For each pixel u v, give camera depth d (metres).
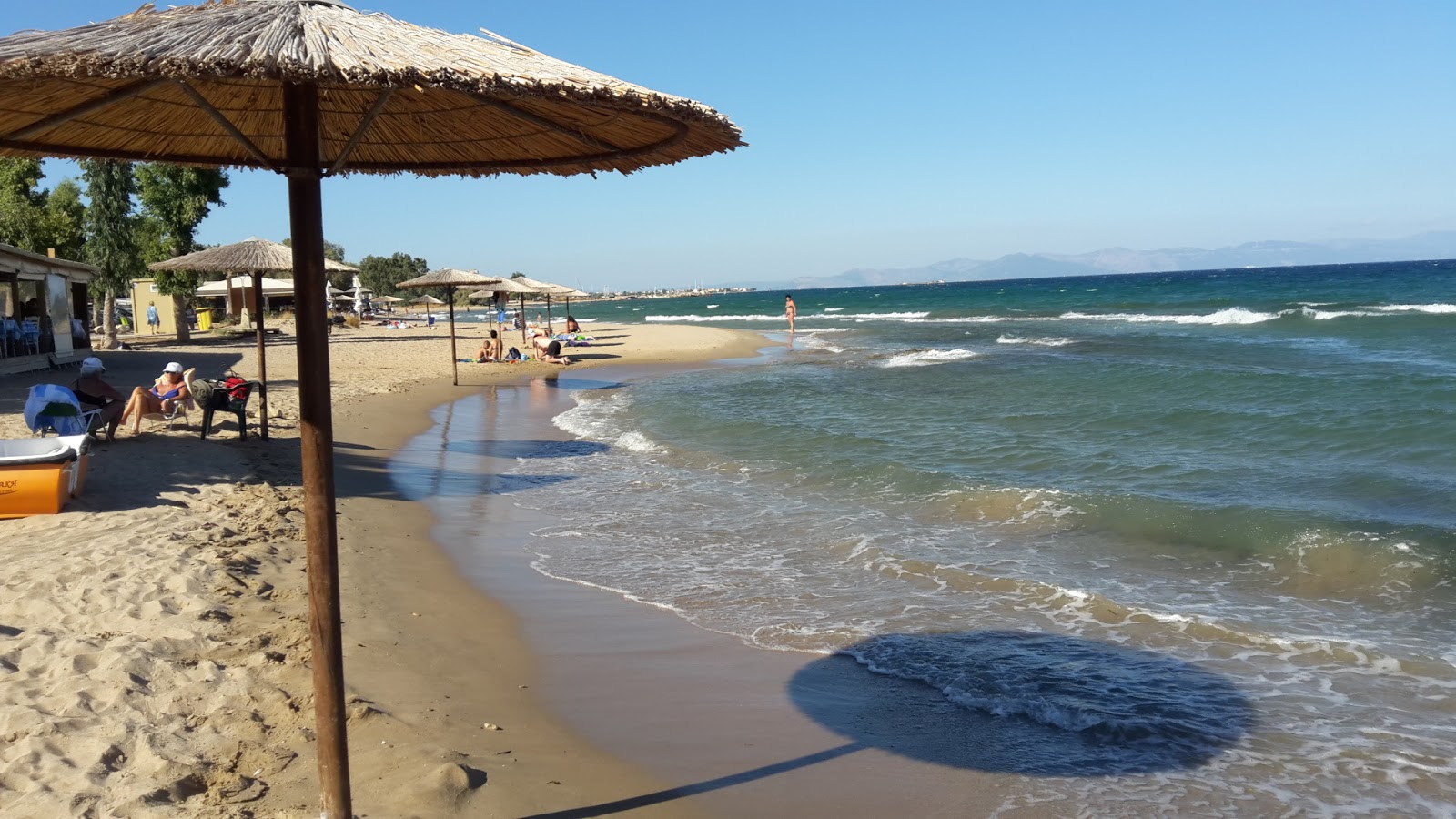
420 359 31.88
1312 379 18.23
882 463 12.07
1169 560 8.09
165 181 34.31
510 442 15.52
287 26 2.71
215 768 4.13
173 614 6.04
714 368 28.91
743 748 4.96
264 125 3.83
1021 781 4.60
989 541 8.83
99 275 25.28
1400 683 5.56
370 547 8.70
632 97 2.76
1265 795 4.41
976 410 16.91
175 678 5.07
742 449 14.10
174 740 4.35
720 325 59.94
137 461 10.86
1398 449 12.20
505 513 10.46
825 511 10.20
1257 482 10.68
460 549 8.95
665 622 6.91
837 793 4.50
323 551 3.05
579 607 7.26
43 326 21.97
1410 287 72.69
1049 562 8.15
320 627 3.09
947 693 5.59
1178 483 10.78
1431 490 9.94
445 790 4.21
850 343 37.19
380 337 46.09
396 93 3.40
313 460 3.00
